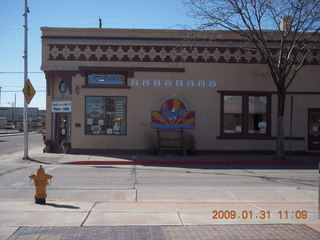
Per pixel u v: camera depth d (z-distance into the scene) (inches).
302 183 462.0
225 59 775.1
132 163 657.6
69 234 225.8
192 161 668.7
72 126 761.6
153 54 766.5
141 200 357.4
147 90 767.7
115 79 771.4
